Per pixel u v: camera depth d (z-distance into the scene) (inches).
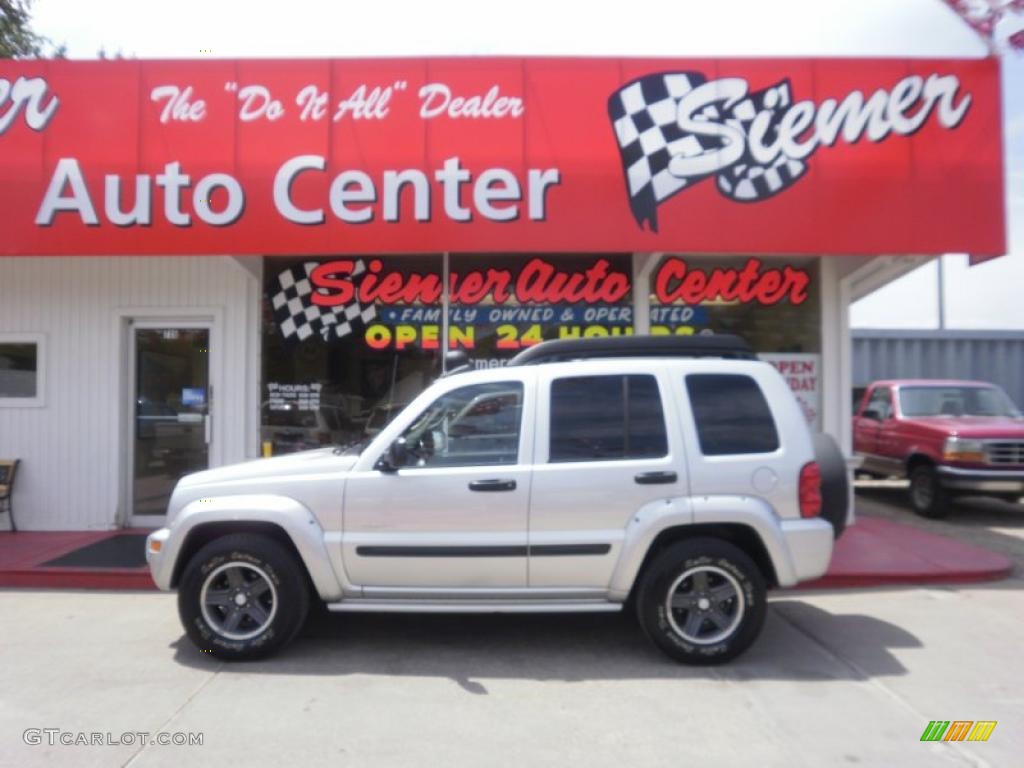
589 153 335.3
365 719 180.2
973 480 423.2
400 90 337.1
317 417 379.9
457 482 212.1
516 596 213.9
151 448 384.2
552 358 232.1
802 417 220.8
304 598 216.7
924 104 335.3
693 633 213.5
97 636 239.0
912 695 195.0
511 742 168.9
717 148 335.0
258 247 333.4
